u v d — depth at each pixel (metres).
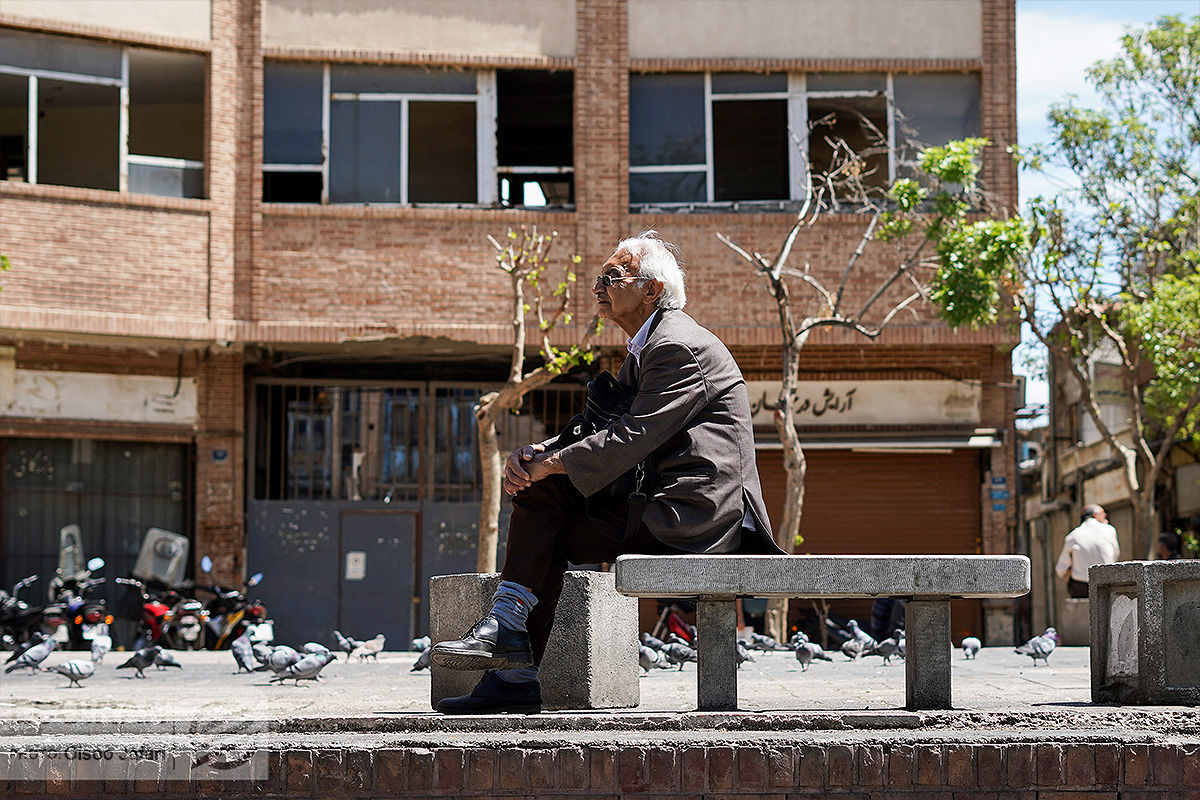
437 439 22.69
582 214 21.52
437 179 21.59
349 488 22.38
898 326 21.50
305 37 21.47
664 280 5.08
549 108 21.92
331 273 21.14
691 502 4.75
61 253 20.17
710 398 4.84
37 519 20.56
